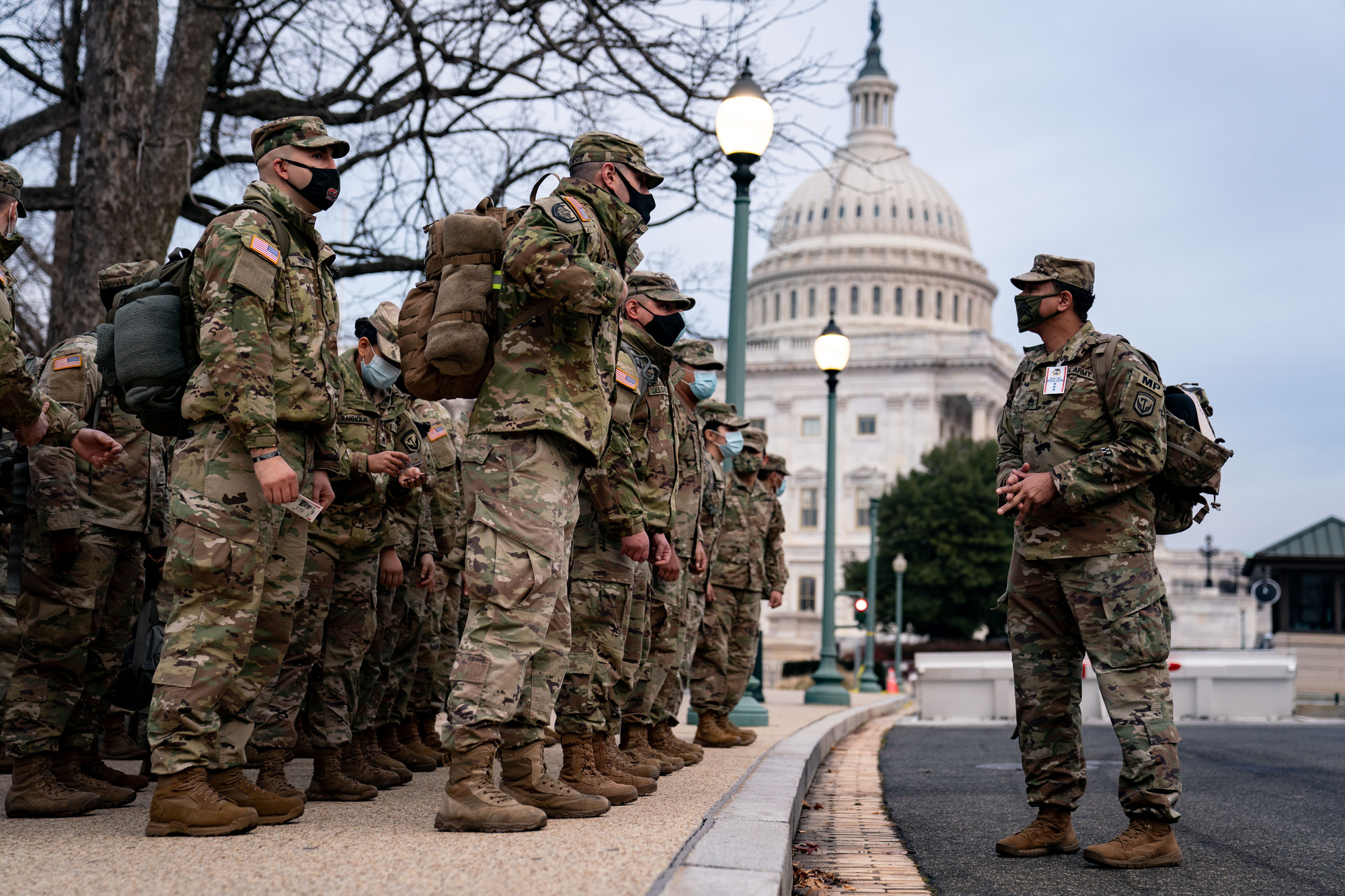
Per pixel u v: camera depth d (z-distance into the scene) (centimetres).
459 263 425
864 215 11944
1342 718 2027
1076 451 512
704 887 308
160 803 392
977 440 6869
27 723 462
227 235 408
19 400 425
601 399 433
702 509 801
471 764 406
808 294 11750
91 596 489
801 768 674
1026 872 483
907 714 2070
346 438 568
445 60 1356
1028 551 518
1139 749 495
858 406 9462
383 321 591
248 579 408
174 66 1178
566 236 407
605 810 445
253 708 460
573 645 511
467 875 320
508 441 416
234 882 312
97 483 512
